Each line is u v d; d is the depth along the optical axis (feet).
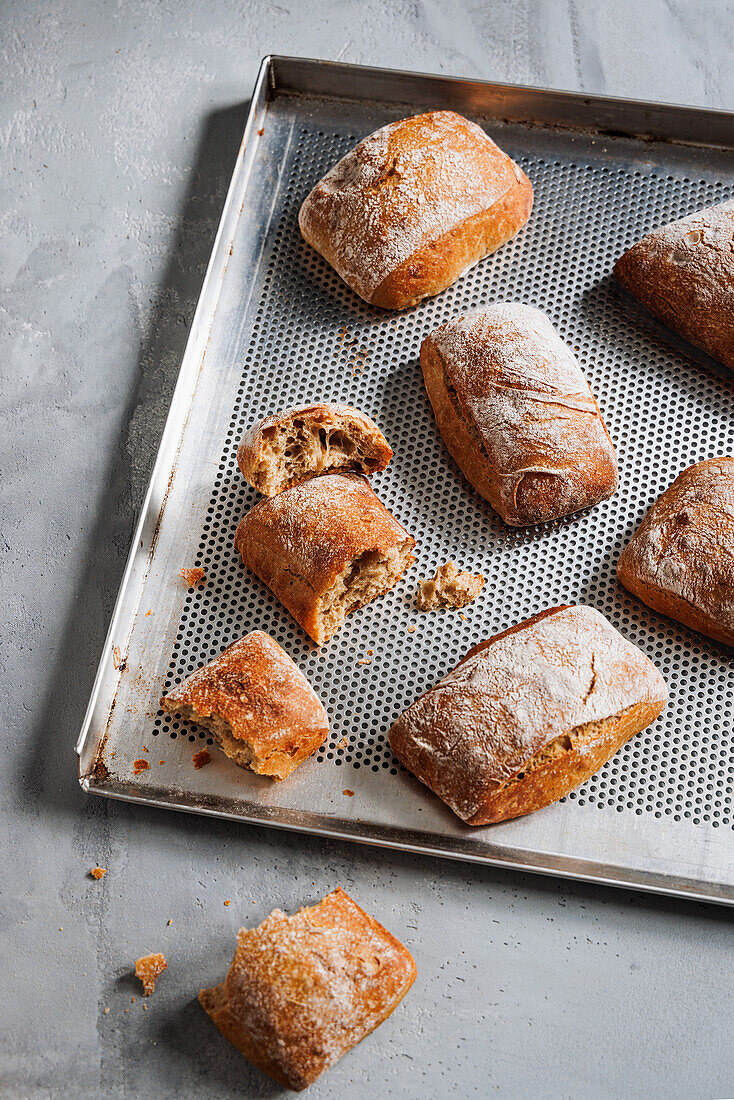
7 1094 2.85
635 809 2.91
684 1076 2.83
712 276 3.08
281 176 3.31
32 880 2.94
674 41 3.40
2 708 3.04
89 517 3.15
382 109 3.35
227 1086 2.84
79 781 2.95
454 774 2.86
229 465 3.13
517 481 2.99
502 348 3.03
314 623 2.97
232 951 2.90
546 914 2.90
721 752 2.94
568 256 3.23
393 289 3.14
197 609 3.05
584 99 3.26
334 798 2.93
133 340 3.25
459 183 3.13
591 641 2.90
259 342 3.20
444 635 3.01
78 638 3.08
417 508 3.09
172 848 2.95
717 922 2.89
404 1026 2.85
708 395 3.13
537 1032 2.85
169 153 3.38
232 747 2.92
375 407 3.15
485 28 3.43
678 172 3.27
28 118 3.42
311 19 3.46
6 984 2.89
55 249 3.32
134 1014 2.87
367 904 2.91
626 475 3.09
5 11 3.50
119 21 3.49
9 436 3.20
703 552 2.94
